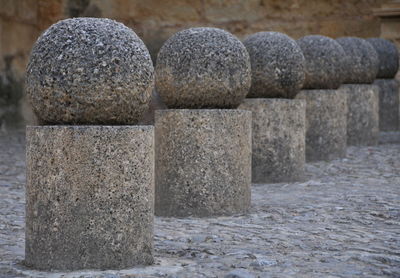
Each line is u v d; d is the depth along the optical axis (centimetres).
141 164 650
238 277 612
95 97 636
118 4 2355
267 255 712
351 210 987
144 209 656
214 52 953
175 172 961
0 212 984
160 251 733
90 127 628
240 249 741
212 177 953
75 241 633
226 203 958
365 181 1278
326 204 1038
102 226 634
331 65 1495
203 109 957
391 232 839
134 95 650
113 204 637
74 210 631
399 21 2214
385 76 1978
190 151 953
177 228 869
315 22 2361
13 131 2161
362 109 1723
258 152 1259
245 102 1255
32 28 2289
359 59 1733
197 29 981
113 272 627
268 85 1252
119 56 643
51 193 634
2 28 2116
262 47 1252
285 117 1259
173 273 632
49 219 636
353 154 1589
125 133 637
